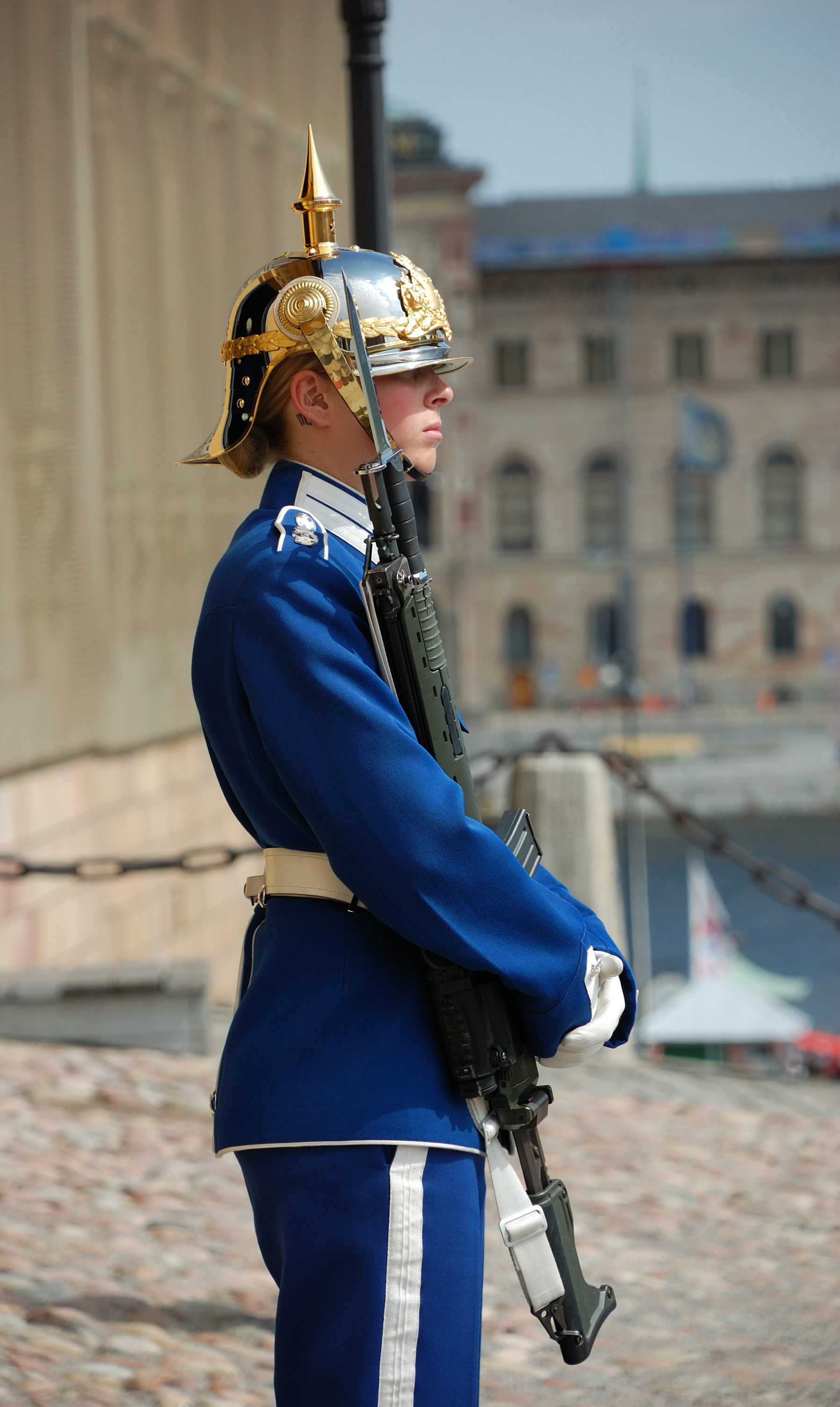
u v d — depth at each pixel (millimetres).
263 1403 4102
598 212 114625
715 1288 5781
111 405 15242
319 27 18562
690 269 105438
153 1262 5340
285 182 18875
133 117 15695
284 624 2391
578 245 104625
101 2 15016
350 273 2541
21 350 13523
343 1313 2359
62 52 14305
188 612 17047
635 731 84625
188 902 17172
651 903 66938
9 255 13359
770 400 106000
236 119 17844
